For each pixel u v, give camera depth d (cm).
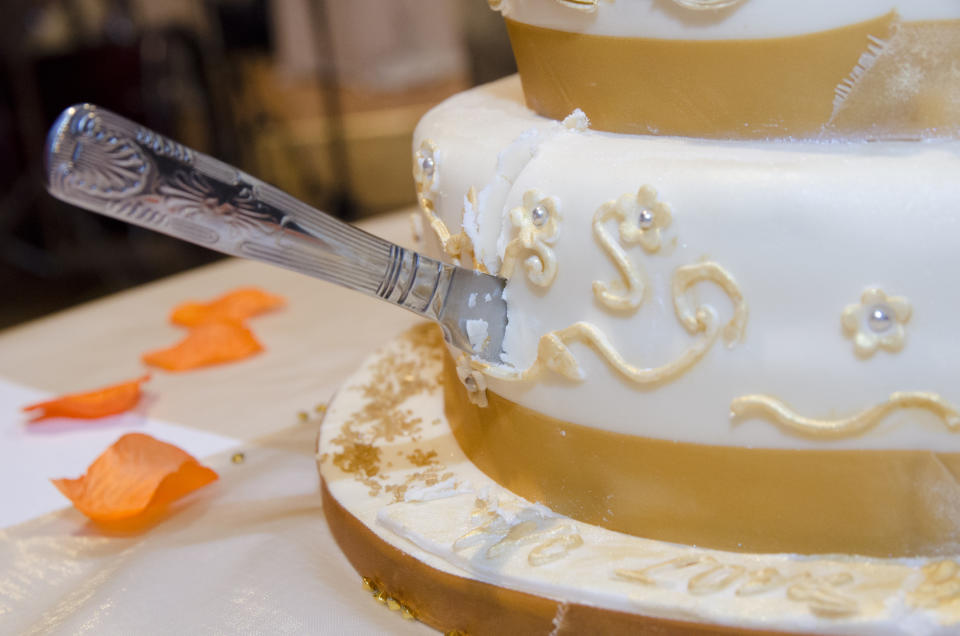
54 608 133
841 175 100
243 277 262
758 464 107
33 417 193
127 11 524
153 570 137
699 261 103
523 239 113
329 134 571
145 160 100
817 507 107
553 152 114
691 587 103
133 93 450
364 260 115
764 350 103
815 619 98
